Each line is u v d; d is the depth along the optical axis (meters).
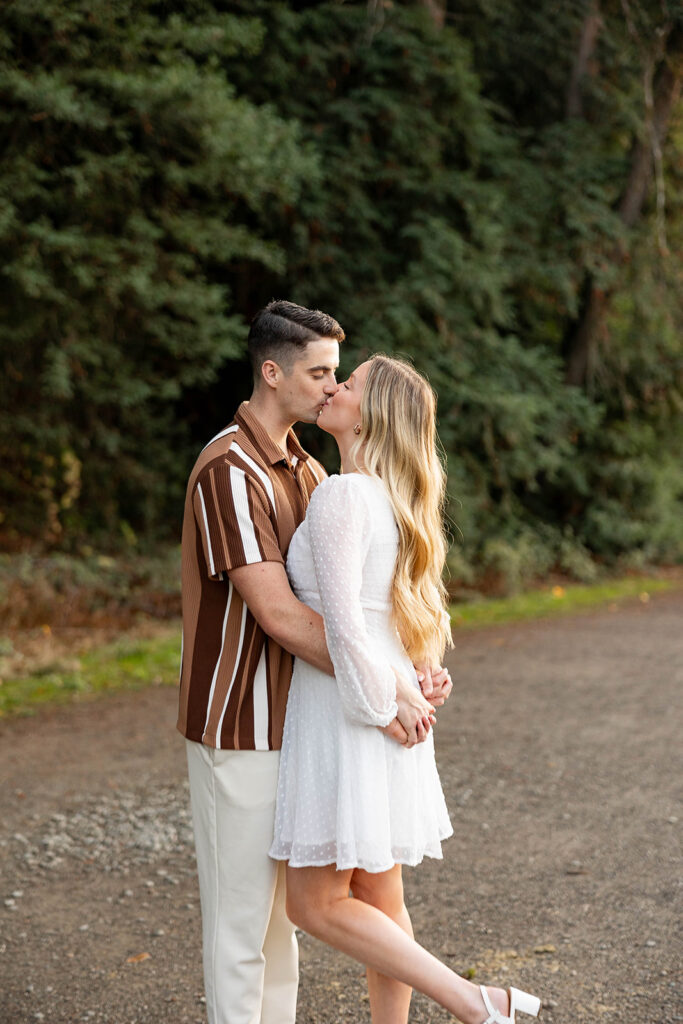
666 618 9.66
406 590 2.23
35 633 8.12
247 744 2.19
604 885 3.56
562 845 3.96
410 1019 2.70
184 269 9.41
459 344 11.38
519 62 13.17
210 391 11.88
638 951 3.04
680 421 14.05
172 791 4.67
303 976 2.96
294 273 10.91
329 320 2.34
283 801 2.20
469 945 3.11
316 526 2.16
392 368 2.30
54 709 6.20
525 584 11.99
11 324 8.84
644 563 13.23
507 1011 2.10
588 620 9.62
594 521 13.19
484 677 7.16
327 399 2.34
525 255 12.29
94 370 9.69
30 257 8.03
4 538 9.80
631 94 12.53
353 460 2.28
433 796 2.28
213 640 2.23
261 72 10.20
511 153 12.42
